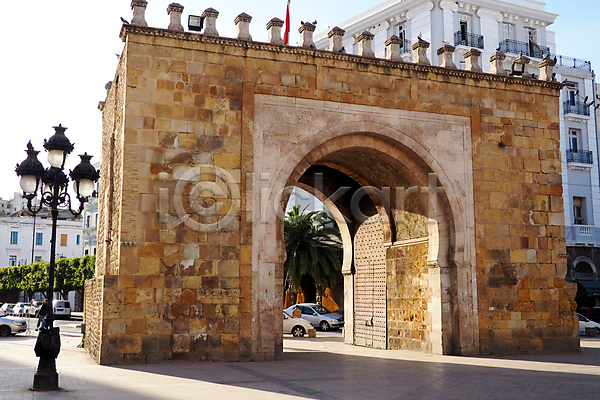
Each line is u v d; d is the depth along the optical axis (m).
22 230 86.69
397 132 18.69
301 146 17.52
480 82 20.05
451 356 18.36
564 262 20.31
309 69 17.94
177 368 14.50
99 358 15.17
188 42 16.80
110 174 19.05
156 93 16.34
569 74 43.03
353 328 24.16
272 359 16.47
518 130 20.38
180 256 15.97
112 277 15.27
